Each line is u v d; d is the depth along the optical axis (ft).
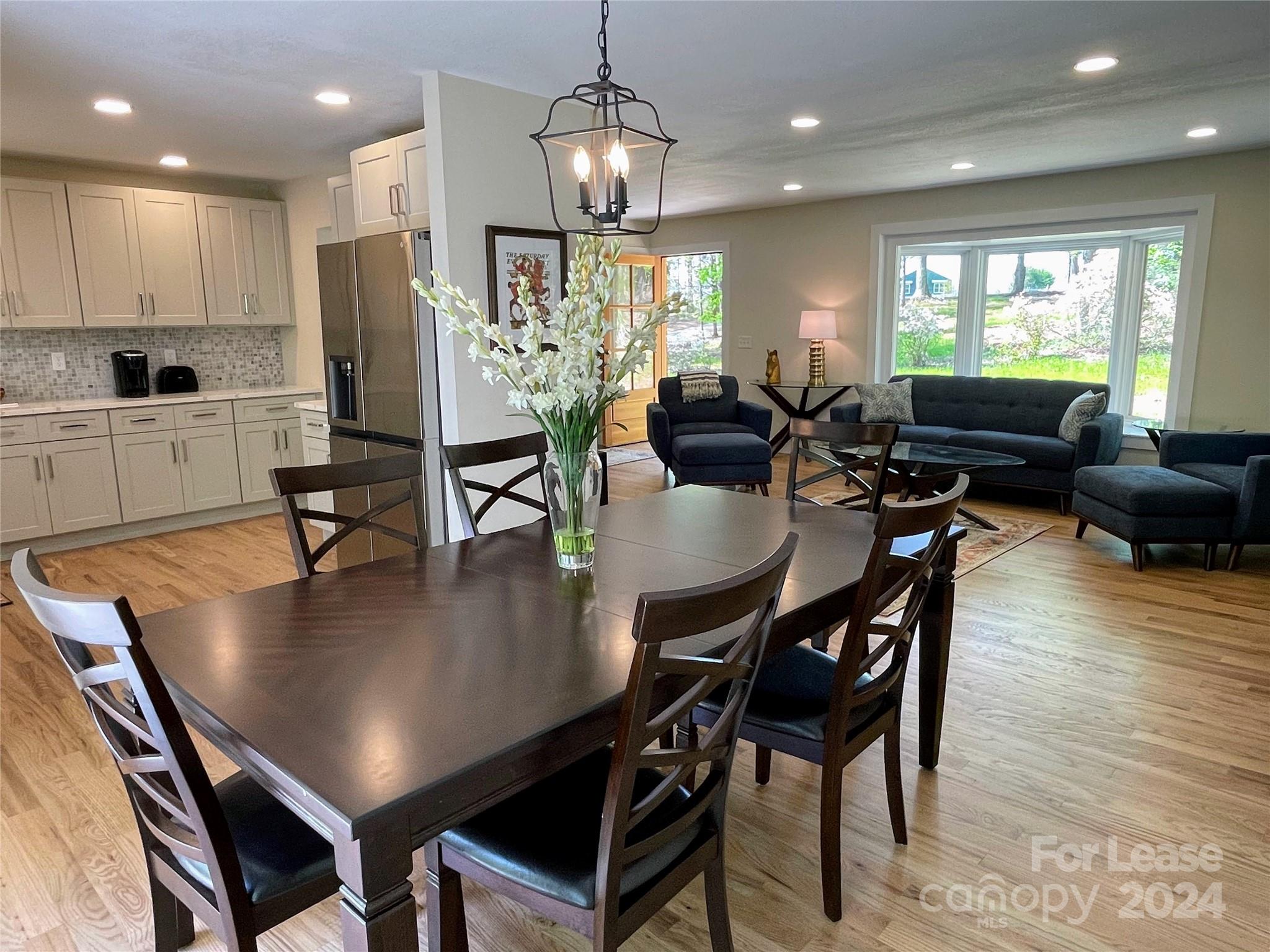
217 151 15.30
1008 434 19.66
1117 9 9.02
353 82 11.10
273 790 3.76
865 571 5.47
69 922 6.01
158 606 12.83
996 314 23.09
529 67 10.57
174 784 4.49
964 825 7.10
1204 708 9.05
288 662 4.80
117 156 15.56
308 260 18.66
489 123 11.36
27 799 7.59
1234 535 13.74
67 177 16.43
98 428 16.16
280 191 19.06
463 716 4.11
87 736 8.75
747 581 3.99
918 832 7.01
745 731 6.21
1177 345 18.67
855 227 23.44
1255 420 17.79
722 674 4.26
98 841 6.95
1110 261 20.88
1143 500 13.84
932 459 16.10
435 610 5.63
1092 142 15.93
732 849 6.85
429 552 7.11
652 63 10.52
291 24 8.86
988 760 8.08
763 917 6.06
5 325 15.28
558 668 4.67
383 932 3.53
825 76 11.22
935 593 7.56
